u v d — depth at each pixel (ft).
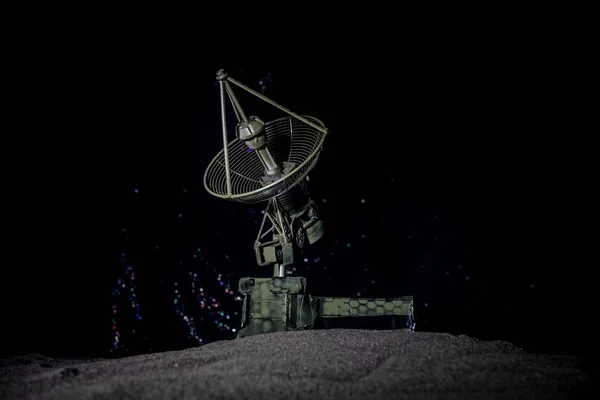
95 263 31.12
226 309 33.88
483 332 30.76
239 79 32.86
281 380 9.70
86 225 31.07
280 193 17.25
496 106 32.14
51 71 28.96
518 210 32.94
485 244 33.24
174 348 32.14
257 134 16.76
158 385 9.48
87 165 31.24
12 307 27.66
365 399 8.79
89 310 30.25
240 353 11.89
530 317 30.63
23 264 28.40
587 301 30.14
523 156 32.40
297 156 18.56
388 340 12.97
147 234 33.76
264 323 17.26
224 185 18.39
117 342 30.81
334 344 12.47
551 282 31.30
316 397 8.82
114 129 32.24
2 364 13.46
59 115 29.84
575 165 31.32
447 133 33.53
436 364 10.97
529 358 11.59
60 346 28.53
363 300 17.72
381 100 33.40
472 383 9.64
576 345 27.12
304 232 18.98
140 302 32.37
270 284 17.46
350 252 34.55
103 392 9.15
